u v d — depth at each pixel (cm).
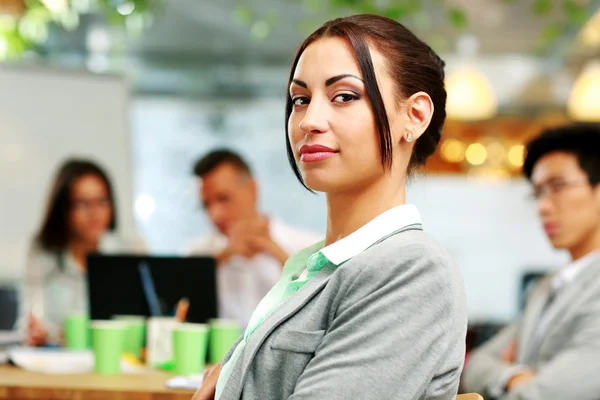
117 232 439
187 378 208
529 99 816
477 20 659
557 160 257
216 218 364
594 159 255
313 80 123
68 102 459
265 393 118
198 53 742
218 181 358
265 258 365
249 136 758
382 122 120
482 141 812
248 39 709
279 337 118
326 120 121
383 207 125
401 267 113
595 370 234
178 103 753
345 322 114
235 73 754
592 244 259
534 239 742
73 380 214
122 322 246
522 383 244
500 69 778
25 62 455
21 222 443
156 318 263
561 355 239
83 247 380
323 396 109
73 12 577
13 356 246
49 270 375
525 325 266
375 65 122
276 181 757
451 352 113
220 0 629
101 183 390
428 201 750
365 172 122
